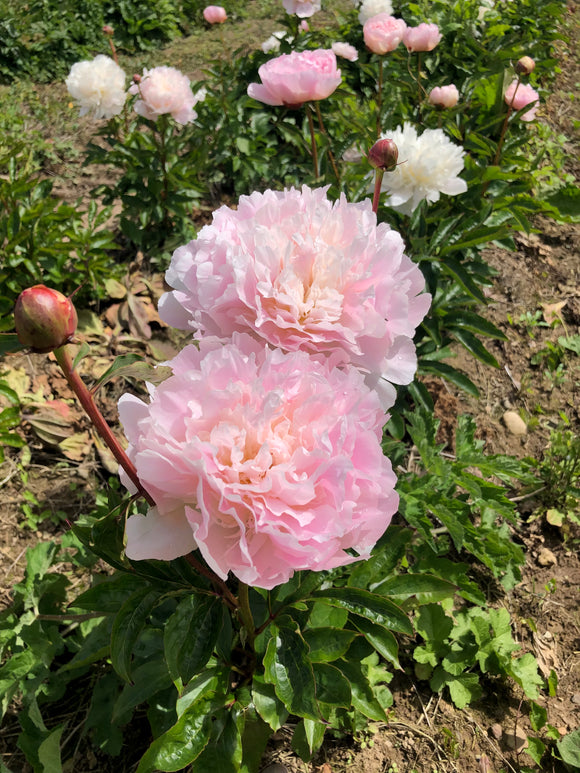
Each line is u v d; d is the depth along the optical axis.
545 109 2.19
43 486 1.09
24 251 1.27
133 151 1.45
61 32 2.49
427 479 0.93
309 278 0.52
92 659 0.69
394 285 0.51
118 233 1.56
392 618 0.62
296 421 0.44
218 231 0.54
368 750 0.84
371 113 1.49
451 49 1.99
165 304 0.56
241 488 0.41
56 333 0.42
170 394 0.43
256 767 0.69
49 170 1.83
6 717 0.83
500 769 0.84
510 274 1.58
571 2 3.00
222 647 0.67
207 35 2.75
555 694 0.92
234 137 1.67
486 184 1.36
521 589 1.04
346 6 2.76
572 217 1.52
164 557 0.44
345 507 0.41
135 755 0.80
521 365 1.40
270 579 0.42
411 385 1.06
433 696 0.90
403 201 0.98
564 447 1.17
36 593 0.81
